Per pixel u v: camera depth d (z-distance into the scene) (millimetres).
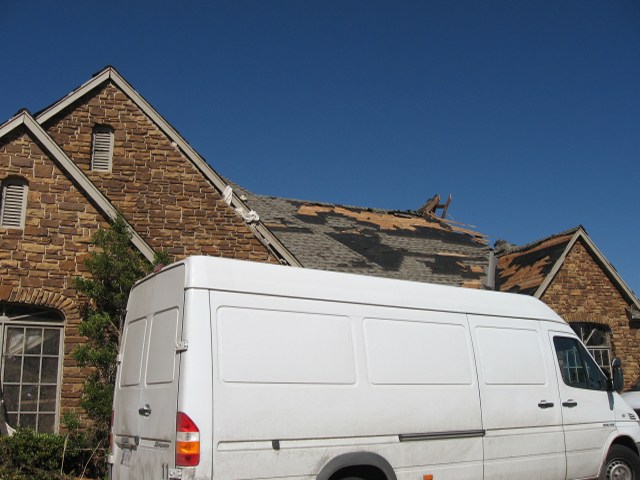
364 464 6289
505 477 7422
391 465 6477
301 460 5887
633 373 15984
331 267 14453
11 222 10727
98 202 11086
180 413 5398
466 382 7301
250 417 5656
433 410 6918
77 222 10984
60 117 12922
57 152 10992
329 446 6098
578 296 15742
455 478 6980
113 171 12820
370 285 6895
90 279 10688
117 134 13055
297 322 6203
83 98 13125
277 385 5895
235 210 13180
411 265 16375
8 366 10320
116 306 10383
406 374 6816
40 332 10609
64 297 10656
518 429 7648
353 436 6273
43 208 10844
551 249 16250
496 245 19750
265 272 6195
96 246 10977
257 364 5832
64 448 9078
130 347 6719
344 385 6328
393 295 7020
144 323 6480
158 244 12562
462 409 7172
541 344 8258
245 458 5555
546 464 7828
